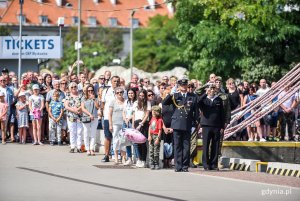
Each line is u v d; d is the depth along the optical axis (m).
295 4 66.00
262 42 67.19
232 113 43.41
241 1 65.25
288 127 44.38
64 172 31.11
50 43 64.25
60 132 42.78
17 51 63.91
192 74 77.38
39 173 30.48
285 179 30.33
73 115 39.25
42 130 43.78
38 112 42.72
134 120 34.53
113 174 30.91
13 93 43.62
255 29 65.19
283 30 64.94
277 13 65.44
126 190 26.12
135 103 34.69
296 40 67.81
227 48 69.62
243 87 44.66
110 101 35.16
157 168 33.28
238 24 66.62
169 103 33.00
